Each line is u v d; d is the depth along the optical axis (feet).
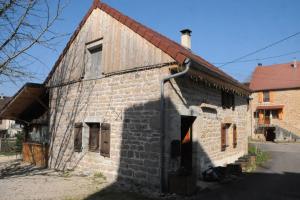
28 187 29.58
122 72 32.40
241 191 27.89
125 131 31.37
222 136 40.11
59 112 42.29
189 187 26.00
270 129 111.45
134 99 30.89
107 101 34.09
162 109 27.86
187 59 26.14
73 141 38.81
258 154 54.44
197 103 32.94
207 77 30.96
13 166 45.52
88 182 31.65
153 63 29.32
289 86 107.65
